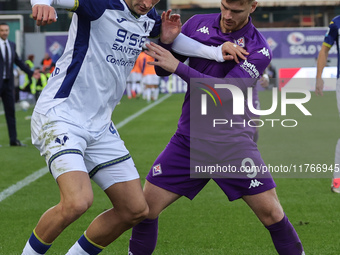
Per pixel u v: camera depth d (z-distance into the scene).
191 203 19.53
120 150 11.92
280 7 80.00
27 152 30.67
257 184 11.96
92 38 11.32
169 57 11.80
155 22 12.10
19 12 77.88
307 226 16.81
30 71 33.25
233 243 15.35
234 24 11.89
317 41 73.50
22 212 18.53
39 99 11.75
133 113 50.72
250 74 11.96
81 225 17.03
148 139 34.31
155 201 12.16
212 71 12.27
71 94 11.50
